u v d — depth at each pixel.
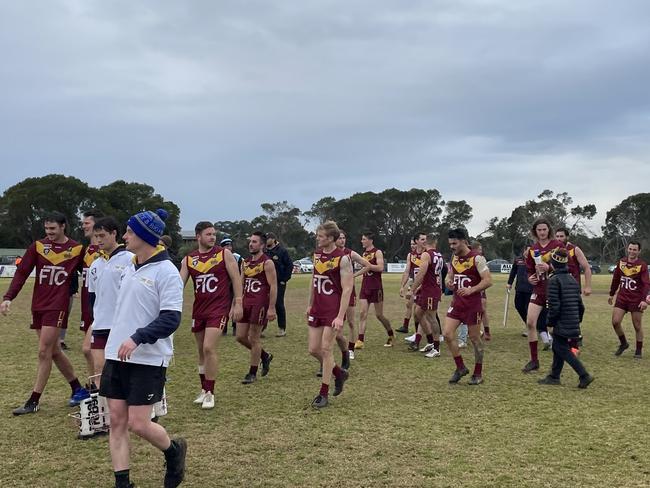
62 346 10.95
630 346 11.27
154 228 4.07
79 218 70.88
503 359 9.72
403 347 10.99
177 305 4.02
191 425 5.82
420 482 4.35
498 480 4.39
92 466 4.70
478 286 7.58
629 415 6.20
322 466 4.69
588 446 5.17
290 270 12.60
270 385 7.68
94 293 6.20
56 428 5.73
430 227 94.00
